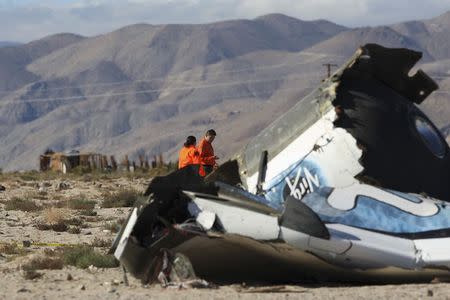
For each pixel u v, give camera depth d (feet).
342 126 75.87
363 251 66.54
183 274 67.51
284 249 66.28
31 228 124.26
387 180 74.43
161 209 69.15
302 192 75.92
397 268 66.74
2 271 80.89
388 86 80.12
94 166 431.84
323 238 65.46
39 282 73.20
